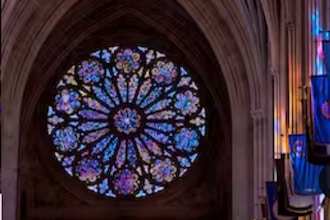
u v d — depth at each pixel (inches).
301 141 1294.3
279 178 1382.9
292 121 1541.6
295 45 1558.8
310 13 1380.4
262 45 1943.9
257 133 1942.7
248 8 1945.1
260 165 1925.4
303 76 1470.2
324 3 1355.8
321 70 1325.0
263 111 1931.6
